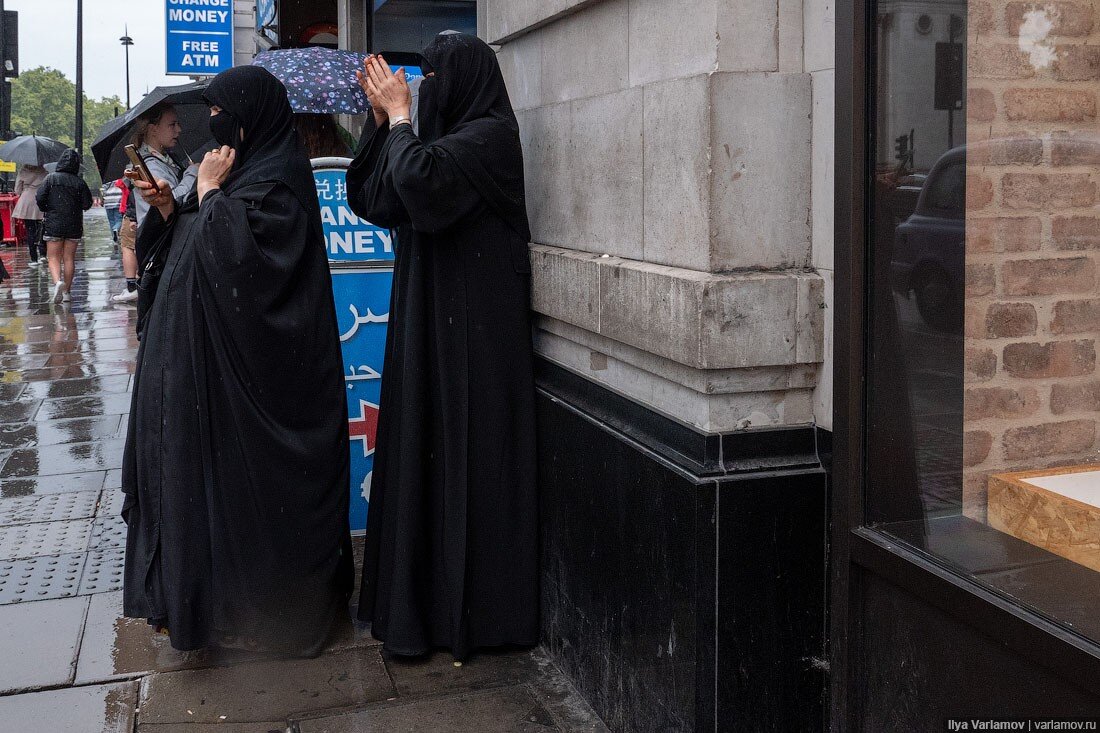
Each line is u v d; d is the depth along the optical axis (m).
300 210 3.81
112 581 4.46
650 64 2.90
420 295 3.65
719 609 2.56
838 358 2.39
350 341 4.80
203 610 3.64
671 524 2.69
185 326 3.67
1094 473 1.85
